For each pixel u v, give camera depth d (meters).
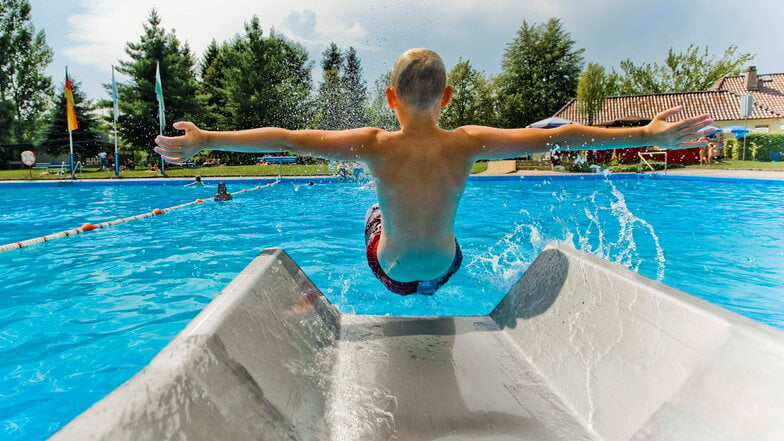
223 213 7.09
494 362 1.50
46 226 5.98
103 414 0.65
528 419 1.18
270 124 29.58
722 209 6.83
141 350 2.19
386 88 1.86
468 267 3.68
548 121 17.30
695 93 23.14
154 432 0.68
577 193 9.31
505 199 8.40
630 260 3.82
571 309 1.49
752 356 0.86
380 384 1.37
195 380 0.85
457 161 1.80
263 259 1.66
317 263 3.93
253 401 0.98
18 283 3.31
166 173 16.75
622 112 22.53
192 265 3.85
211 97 31.41
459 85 31.72
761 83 27.52
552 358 1.41
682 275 3.38
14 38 31.47
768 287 3.09
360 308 2.74
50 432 1.55
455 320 1.89
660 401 0.99
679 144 1.76
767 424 0.76
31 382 1.88
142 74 28.42
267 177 13.06
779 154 18.08
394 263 1.96
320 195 9.55
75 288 3.18
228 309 1.13
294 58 34.81
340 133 1.76
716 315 0.99
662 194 8.89
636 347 1.14
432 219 1.85
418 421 1.18
